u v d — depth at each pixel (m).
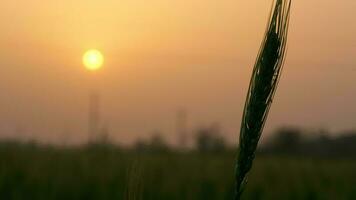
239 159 2.05
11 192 14.53
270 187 16.52
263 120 2.03
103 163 17.70
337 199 15.97
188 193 15.09
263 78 2.02
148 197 13.99
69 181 15.36
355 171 21.48
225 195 14.95
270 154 33.97
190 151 24.03
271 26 2.03
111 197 14.52
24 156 18.44
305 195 16.00
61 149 20.72
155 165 17.06
